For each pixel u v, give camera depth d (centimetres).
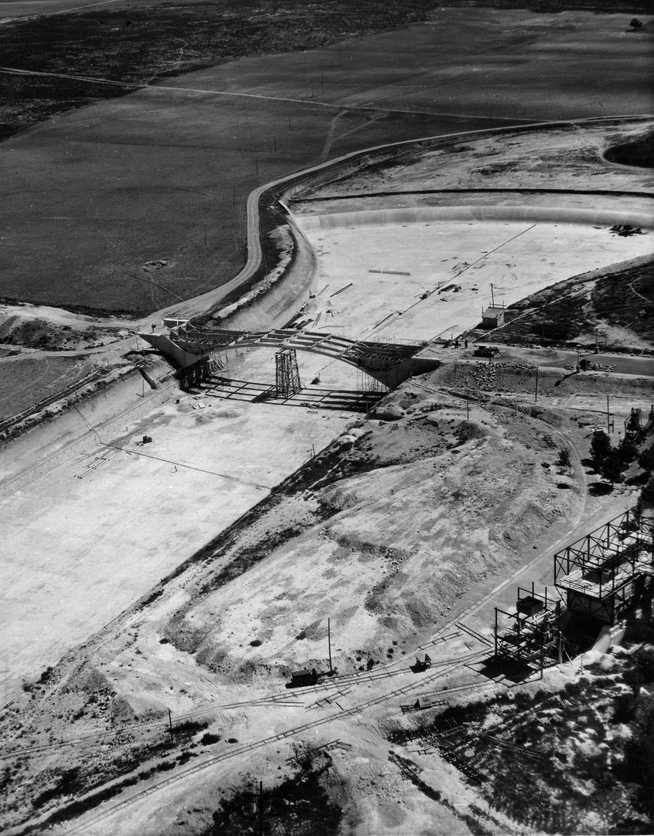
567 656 9231
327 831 7688
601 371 14638
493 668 9219
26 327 18612
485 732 8469
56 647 10581
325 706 8969
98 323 18688
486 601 10156
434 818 7681
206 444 14625
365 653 9612
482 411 14050
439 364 15450
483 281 19375
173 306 19475
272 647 9831
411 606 10056
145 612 10888
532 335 16388
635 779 7900
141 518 12838
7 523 12988
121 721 9262
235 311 18525
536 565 10594
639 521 10725
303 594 10569
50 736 9238
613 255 19875
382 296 19238
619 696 8706
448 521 11362
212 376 16900
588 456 12550
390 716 8706
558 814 7638
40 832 8031
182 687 9544
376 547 11088
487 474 12275
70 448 14725
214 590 11031
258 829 7756
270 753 8394
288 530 11969
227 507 12875
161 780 8362
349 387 15962
